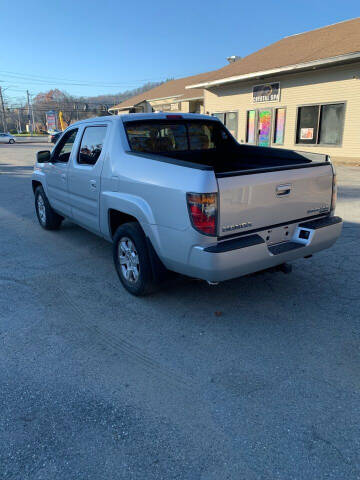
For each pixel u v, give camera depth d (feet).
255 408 8.38
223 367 9.83
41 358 10.26
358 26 62.23
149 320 12.22
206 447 7.36
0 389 9.04
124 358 10.24
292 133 61.87
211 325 11.89
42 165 21.15
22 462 7.07
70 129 18.07
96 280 15.35
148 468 6.93
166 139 15.56
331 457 7.11
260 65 65.26
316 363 9.96
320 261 16.89
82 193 16.40
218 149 17.40
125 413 8.26
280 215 11.65
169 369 9.77
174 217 10.91
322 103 56.44
